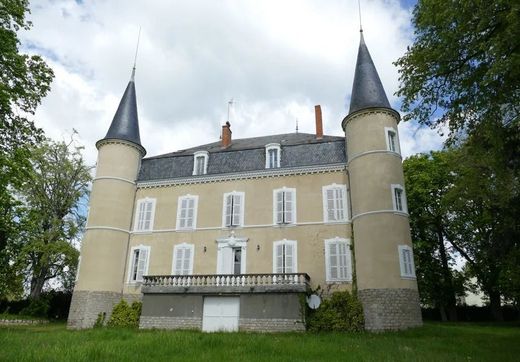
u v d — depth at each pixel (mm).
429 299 30266
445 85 12836
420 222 30281
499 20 10523
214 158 25469
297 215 22406
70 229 30969
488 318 30953
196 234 23688
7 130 16438
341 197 22062
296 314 18922
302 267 21297
